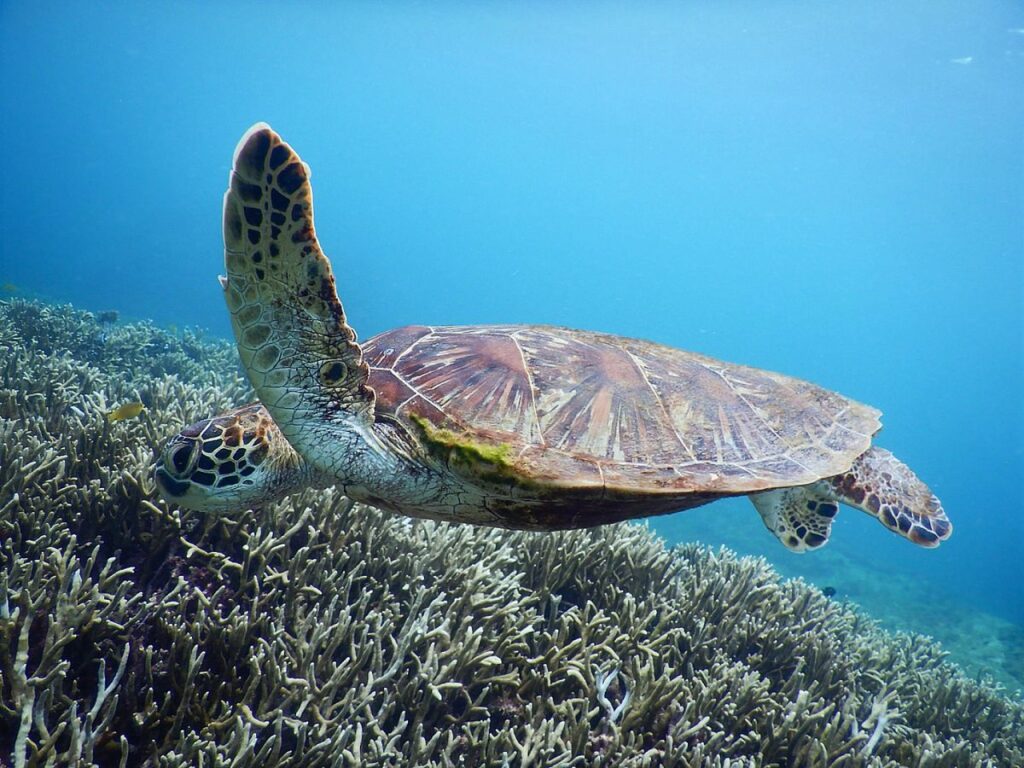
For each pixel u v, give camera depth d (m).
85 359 2.60
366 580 1.20
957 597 5.32
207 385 2.10
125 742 0.84
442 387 1.04
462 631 1.11
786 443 1.15
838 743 1.16
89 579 0.98
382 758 0.92
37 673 0.88
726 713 1.15
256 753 0.90
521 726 1.07
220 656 1.00
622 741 1.06
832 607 1.77
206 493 1.03
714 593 1.49
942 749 1.31
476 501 1.04
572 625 1.24
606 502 1.01
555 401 1.05
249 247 0.88
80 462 1.25
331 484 1.12
